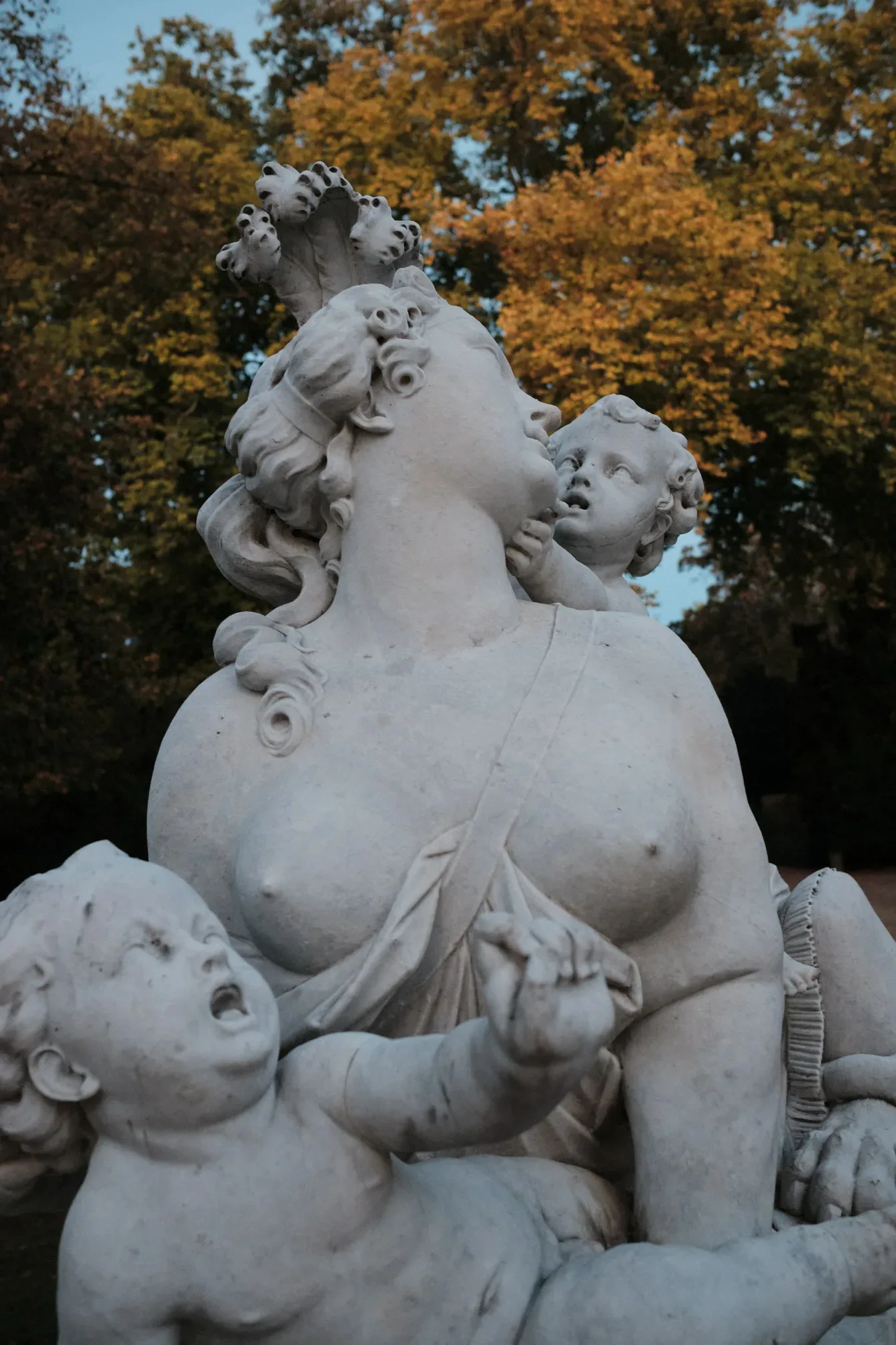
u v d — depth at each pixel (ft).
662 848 5.24
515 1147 5.47
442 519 5.96
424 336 6.15
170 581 43.50
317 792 5.45
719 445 42.78
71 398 31.48
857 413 41.52
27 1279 13.28
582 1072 3.92
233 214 43.32
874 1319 5.81
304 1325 4.41
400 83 43.70
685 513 8.63
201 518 6.81
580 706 5.58
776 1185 5.82
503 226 38.45
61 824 39.04
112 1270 4.31
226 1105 4.36
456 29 43.70
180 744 5.92
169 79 50.52
